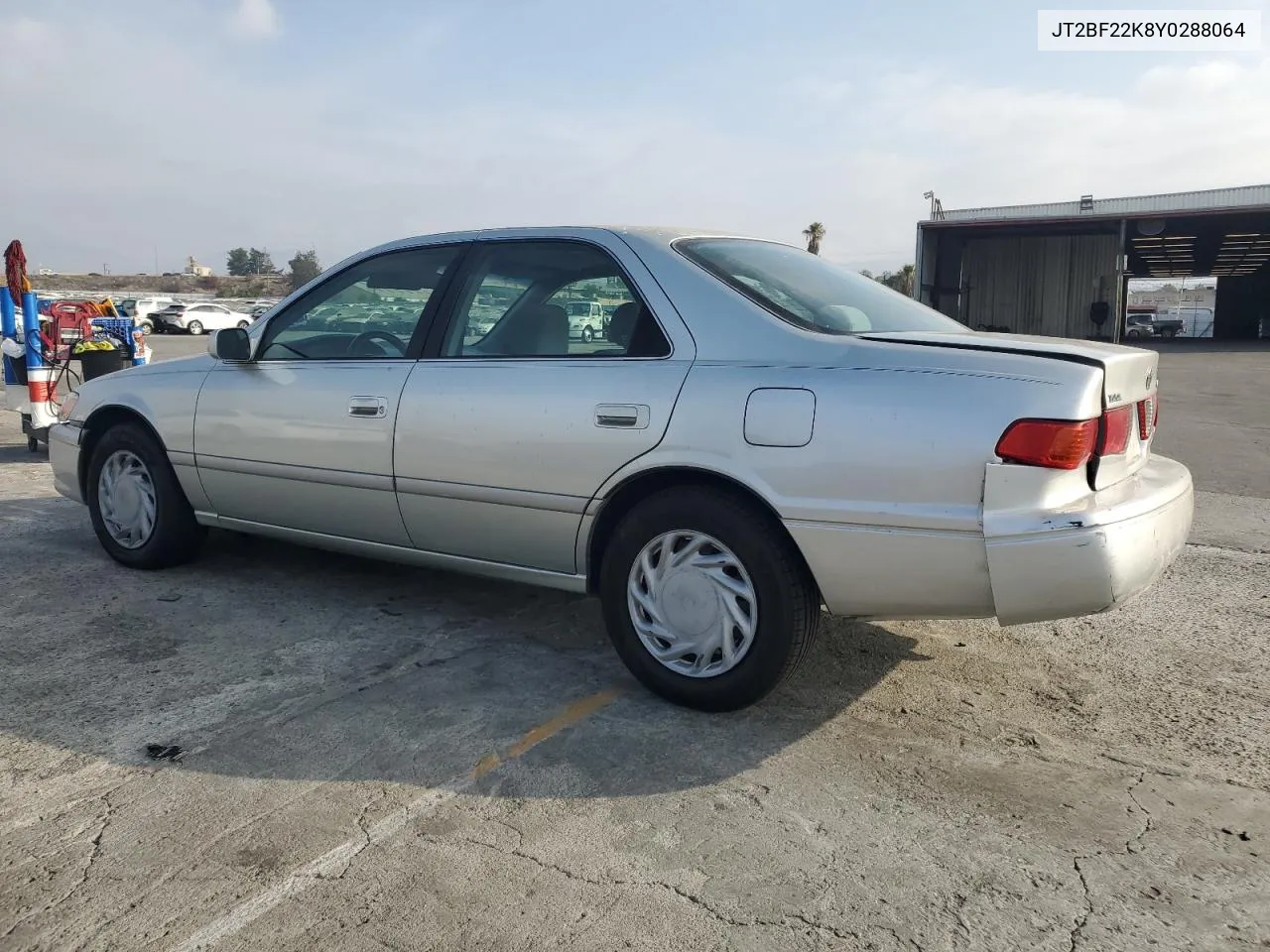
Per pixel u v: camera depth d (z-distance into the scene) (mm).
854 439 2908
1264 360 25375
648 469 3254
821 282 3754
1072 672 3721
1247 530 6059
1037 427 2723
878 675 3670
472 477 3648
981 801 2773
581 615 4348
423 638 4051
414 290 4055
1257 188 30844
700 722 3271
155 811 2703
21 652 3859
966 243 36188
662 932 2211
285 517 4371
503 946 2166
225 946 2164
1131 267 51344
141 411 4758
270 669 3701
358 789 2826
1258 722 3295
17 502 6656
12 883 2385
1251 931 2221
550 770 2945
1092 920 2254
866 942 2180
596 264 3600
